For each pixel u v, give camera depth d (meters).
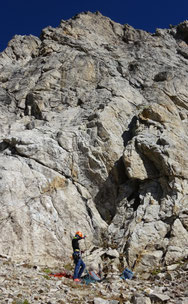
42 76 22.23
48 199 14.56
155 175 15.63
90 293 8.20
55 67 22.55
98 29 28.73
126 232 14.01
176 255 12.62
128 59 24.39
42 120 19.34
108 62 23.19
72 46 25.05
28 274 9.56
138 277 11.36
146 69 22.55
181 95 20.45
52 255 12.89
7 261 11.20
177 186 14.66
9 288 7.63
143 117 17.28
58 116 19.41
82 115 18.89
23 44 27.83
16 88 22.25
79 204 15.18
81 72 22.00
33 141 15.98
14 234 12.70
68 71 22.05
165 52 25.88
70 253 13.45
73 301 7.26
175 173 14.81
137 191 15.77
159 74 21.50
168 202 14.39
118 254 13.05
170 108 18.55
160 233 13.58
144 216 14.17
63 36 25.75
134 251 12.98
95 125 17.44
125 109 19.00
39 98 20.44
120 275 11.22
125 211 15.11
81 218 14.73
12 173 14.70
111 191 16.02
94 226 14.80
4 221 12.97
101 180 16.03
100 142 16.75
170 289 8.91
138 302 7.14
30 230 13.07
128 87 20.98
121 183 16.22
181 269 11.25
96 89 21.17
